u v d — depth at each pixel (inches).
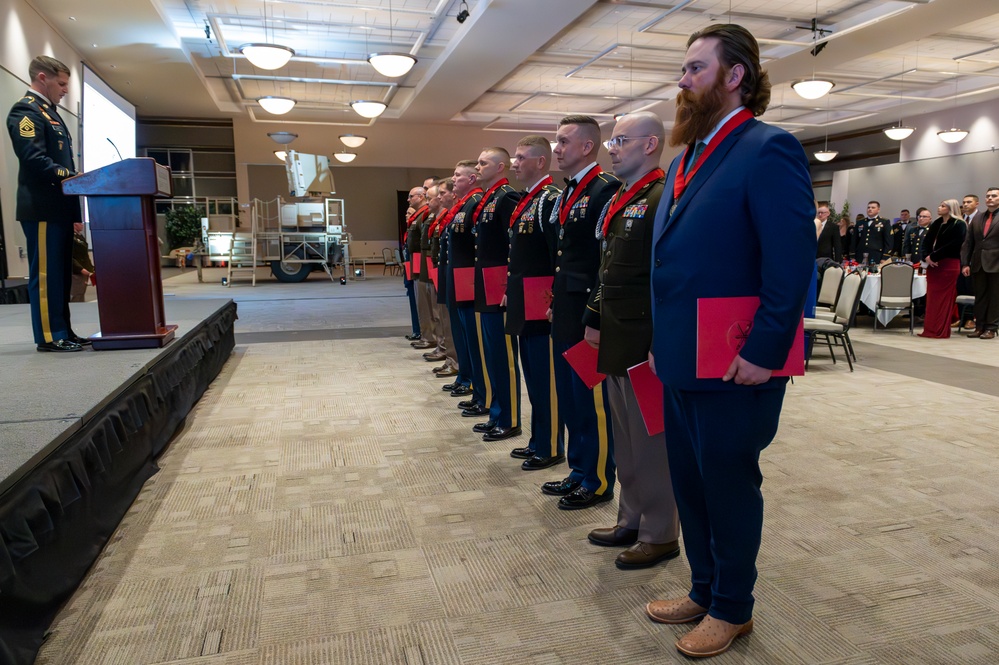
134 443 101.4
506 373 127.3
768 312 52.6
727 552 60.9
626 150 74.7
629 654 62.8
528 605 71.4
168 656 62.5
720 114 56.9
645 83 513.0
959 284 304.5
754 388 56.5
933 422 139.3
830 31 361.4
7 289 239.6
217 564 80.3
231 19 379.6
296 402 156.3
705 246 55.7
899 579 76.0
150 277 128.9
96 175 121.9
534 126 694.5
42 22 343.9
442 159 709.9
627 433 81.4
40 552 64.8
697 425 59.1
